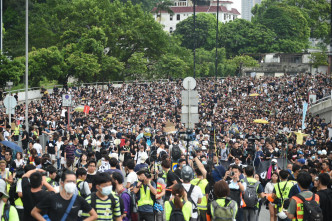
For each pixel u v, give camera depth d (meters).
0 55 83.38
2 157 28.69
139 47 131.62
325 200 17.09
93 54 114.56
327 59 161.62
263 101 94.19
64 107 71.12
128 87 101.50
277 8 196.38
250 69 171.75
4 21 132.75
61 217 13.88
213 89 104.69
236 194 19.19
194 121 29.42
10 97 41.59
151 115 72.00
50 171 18.61
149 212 19.66
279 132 50.91
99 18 125.06
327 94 98.00
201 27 192.38
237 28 190.62
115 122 58.41
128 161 21.59
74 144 36.41
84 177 18.33
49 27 126.38
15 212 14.87
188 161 28.56
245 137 49.28
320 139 50.78
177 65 130.62
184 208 15.82
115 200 15.90
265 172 28.97
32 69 99.06
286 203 18.94
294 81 113.69
